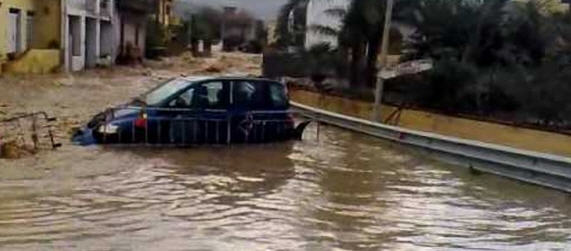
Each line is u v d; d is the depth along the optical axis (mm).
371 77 28938
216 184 12891
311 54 32406
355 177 14367
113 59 54906
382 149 18281
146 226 9969
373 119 23156
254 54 89312
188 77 18062
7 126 18688
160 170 13805
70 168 13469
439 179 14617
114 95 29719
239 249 9109
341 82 29984
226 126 17141
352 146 18531
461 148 16484
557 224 11289
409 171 15344
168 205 11195
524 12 26656
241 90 17469
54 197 11297
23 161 13836
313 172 14617
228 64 61875
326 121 22906
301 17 40094
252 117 17453
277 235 9859
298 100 28938
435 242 9969
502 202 12719
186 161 14945
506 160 15086
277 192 12539
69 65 43719
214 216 10688
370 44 28969
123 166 13945
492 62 25984
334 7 33156
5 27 37719
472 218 11461
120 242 9180
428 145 17641
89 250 8789
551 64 24281
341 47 30203
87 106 24891
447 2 27406
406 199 12609
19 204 10789
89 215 10383
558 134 17188
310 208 11516
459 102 24156
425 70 24641
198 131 16828
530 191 13773
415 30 27594
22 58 37938
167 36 76562
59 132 17859
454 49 26500
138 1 59562
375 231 10352
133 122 16172
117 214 10516
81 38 45969
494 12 26359
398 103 25172
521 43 26125
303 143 18422
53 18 42469
